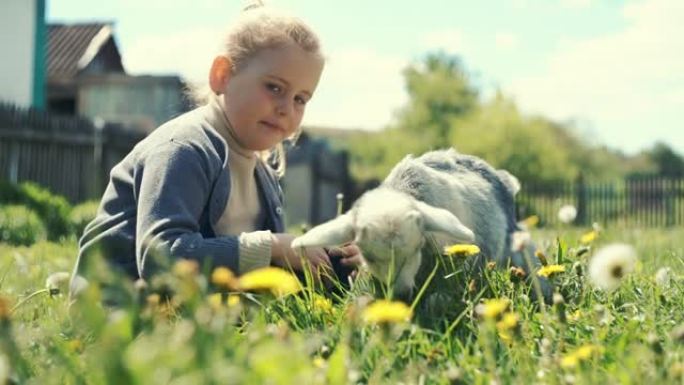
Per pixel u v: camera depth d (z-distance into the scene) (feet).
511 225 15.08
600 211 92.32
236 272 12.32
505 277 12.19
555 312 10.13
